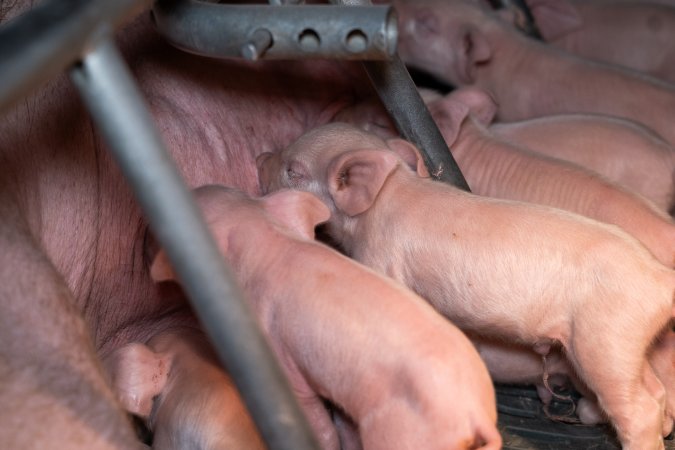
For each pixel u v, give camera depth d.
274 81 4.12
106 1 1.88
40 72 1.76
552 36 5.98
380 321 2.84
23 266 2.59
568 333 3.30
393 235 3.60
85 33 1.83
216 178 3.80
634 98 4.97
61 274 3.02
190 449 2.94
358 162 3.56
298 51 2.71
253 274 3.15
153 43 3.69
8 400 2.33
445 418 2.65
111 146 1.97
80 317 2.67
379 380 2.79
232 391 3.00
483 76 5.49
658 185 4.35
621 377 3.21
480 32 5.36
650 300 3.18
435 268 3.49
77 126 3.19
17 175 2.91
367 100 4.29
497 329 3.45
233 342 2.10
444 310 3.53
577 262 3.26
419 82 5.72
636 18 5.96
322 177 3.78
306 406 3.18
